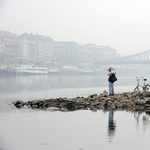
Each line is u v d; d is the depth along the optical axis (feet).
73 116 54.08
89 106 72.23
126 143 33.76
